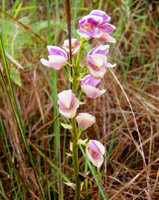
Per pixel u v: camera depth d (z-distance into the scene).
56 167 0.24
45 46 0.36
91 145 0.16
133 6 0.43
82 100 0.33
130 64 0.39
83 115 0.16
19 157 0.24
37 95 0.30
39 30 0.38
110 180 0.26
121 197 0.24
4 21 0.36
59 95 0.15
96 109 0.32
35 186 0.24
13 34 0.35
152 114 0.27
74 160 0.18
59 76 0.35
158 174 0.22
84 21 0.15
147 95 0.34
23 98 0.32
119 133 0.30
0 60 0.30
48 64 0.16
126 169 0.26
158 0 0.44
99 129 0.30
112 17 0.41
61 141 0.29
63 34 0.37
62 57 0.16
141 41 0.41
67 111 0.15
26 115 0.31
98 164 0.16
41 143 0.28
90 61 0.15
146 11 0.43
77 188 0.19
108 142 0.29
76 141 0.17
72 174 0.26
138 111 0.31
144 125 0.30
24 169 0.24
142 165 0.27
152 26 0.43
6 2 0.46
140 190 0.25
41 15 0.42
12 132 0.26
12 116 0.25
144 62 0.39
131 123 0.30
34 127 0.30
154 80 0.35
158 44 0.38
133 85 0.35
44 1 0.44
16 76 0.31
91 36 0.15
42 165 0.28
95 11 0.15
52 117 0.31
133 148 0.29
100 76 0.15
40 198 0.23
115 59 0.34
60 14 0.43
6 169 0.27
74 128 0.17
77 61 0.16
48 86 0.34
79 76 0.17
